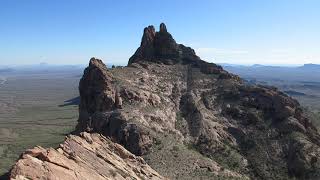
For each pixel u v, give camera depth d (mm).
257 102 103375
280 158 87938
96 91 92375
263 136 93562
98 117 86562
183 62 123562
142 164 61625
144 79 106438
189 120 96812
